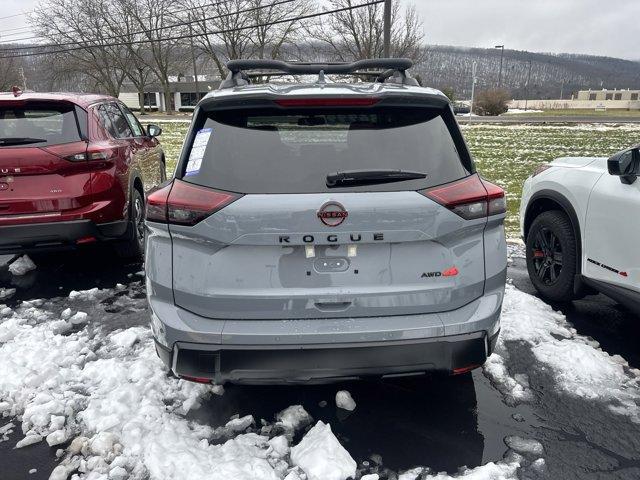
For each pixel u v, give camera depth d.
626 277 3.46
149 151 6.52
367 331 2.36
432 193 2.38
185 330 2.40
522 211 4.82
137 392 2.99
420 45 41.38
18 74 63.28
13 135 4.58
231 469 2.34
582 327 3.95
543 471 2.41
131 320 4.12
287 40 45.69
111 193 4.86
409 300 2.43
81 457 2.51
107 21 52.72
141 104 57.38
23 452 2.56
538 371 3.26
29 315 4.24
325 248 2.38
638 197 3.37
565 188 4.10
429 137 2.54
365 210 2.31
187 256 2.44
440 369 2.46
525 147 19.27
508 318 3.95
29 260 5.62
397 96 2.52
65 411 2.84
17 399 2.98
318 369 2.39
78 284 5.00
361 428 2.73
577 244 3.99
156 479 2.33
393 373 2.45
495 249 2.56
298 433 2.69
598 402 2.95
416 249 2.42
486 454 2.53
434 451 2.55
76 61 54.50
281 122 2.53
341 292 2.39
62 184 4.57
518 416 2.83
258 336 2.35
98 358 3.46
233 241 2.35
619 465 2.45
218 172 2.43
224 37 46.69
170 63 56.88
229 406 2.92
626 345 3.67
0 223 4.46
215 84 71.50
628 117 43.34
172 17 49.97
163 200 2.44
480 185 2.51
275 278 2.39
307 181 2.37
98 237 4.83
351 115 2.56
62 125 4.75
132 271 5.38
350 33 40.81
